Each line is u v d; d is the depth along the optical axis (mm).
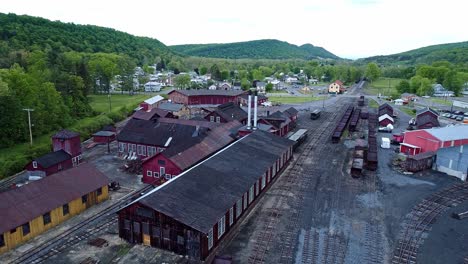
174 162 42594
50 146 57625
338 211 37281
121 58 158750
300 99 132125
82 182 37500
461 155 48062
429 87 140875
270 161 43250
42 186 34156
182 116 90688
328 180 46406
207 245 28266
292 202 39438
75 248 29609
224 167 38000
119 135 56875
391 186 44438
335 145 64500
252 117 81000
